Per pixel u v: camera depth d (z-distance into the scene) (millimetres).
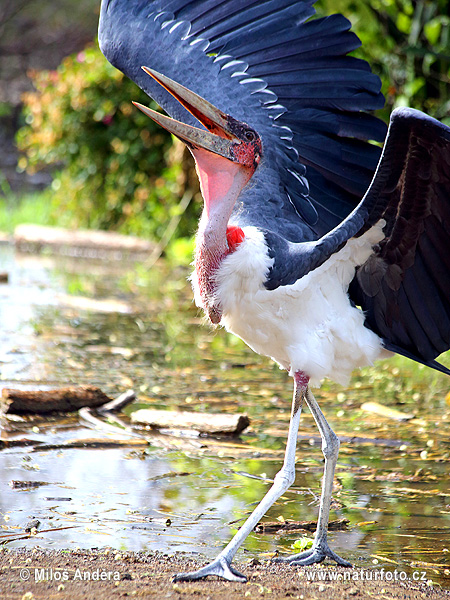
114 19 6754
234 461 6781
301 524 5609
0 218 22672
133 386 8906
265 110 6379
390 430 7621
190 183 17594
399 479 6438
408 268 5402
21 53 33500
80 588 4441
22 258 18641
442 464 6770
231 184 5270
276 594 4496
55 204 21984
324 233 6273
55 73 21109
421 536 5457
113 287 15219
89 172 20531
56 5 34531
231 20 6688
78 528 5391
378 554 5199
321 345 5344
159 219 19078
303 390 5309
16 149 29359
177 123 5145
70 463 6590
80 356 10141
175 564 4898
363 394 8883
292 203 6188
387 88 13375
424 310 5492
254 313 5270
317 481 6402
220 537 5359
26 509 5656
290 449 5125
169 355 10461
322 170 6371
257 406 8328
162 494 6027
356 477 6488
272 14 6629
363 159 6316
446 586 4746
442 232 5203
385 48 13648
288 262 5180
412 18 13391
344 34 6438
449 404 8500
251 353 10797
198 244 5289
